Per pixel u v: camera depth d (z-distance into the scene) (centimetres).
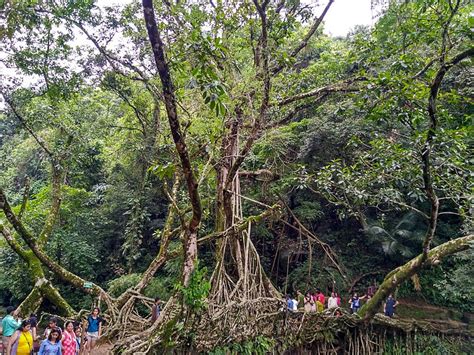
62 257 1795
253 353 1032
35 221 1739
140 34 1228
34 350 856
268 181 1548
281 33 1045
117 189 2009
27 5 1078
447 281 1463
